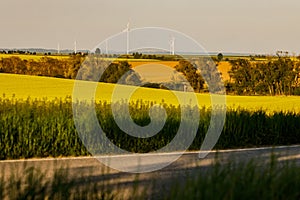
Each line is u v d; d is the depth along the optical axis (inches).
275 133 772.0
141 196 269.6
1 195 259.4
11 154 608.7
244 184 253.3
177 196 232.7
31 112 659.4
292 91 1940.2
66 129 635.5
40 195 263.3
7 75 1812.3
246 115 784.3
